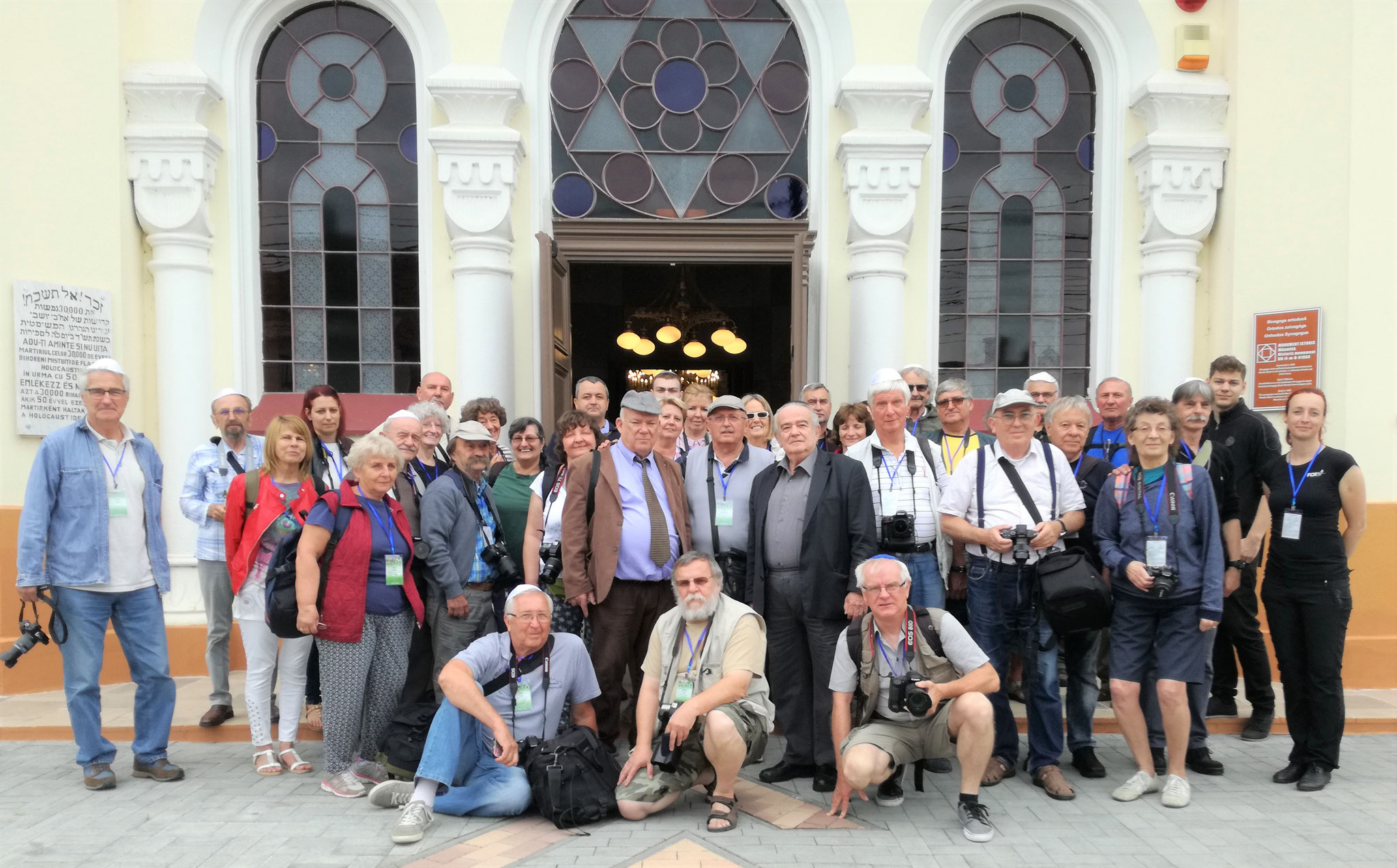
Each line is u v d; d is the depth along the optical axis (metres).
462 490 4.48
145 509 4.32
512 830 3.66
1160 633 4.09
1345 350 5.94
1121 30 6.62
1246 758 4.64
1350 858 3.43
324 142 6.66
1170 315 6.52
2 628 5.61
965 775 3.70
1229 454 4.70
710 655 3.90
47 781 4.24
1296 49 6.11
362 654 4.12
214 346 6.45
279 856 3.40
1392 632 5.84
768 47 6.75
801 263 6.20
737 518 4.56
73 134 5.92
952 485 4.36
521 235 6.56
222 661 5.01
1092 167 6.84
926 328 6.66
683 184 6.78
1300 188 6.10
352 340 6.70
